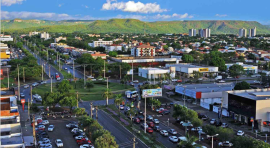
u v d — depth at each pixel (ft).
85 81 590.14
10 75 633.20
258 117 326.03
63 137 295.07
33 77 648.79
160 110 397.80
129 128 322.75
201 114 376.68
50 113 379.55
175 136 289.74
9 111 283.18
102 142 230.27
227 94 378.94
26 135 291.38
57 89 526.57
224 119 366.84
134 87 581.94
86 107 417.28
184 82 631.56
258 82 628.69
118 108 413.80
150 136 296.51
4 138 249.75
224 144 270.46
